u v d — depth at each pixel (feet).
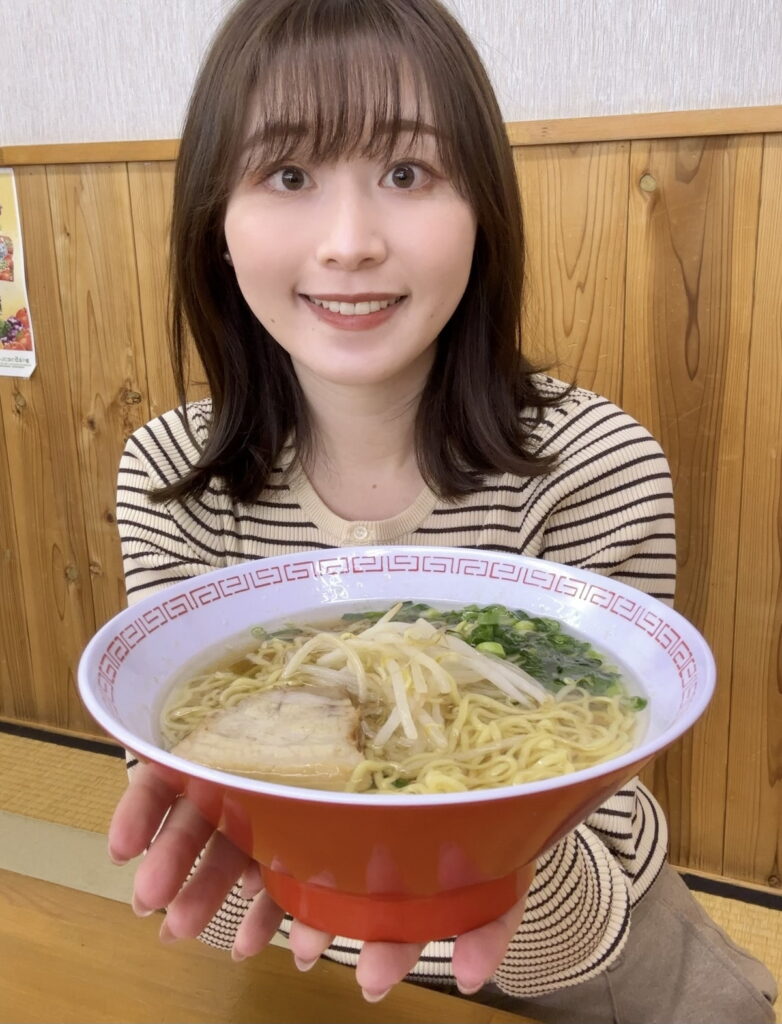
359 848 1.63
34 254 6.82
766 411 5.33
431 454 3.68
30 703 8.28
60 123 6.66
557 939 2.97
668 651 2.21
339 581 2.72
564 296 5.58
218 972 2.71
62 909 2.94
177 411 4.29
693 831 6.29
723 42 5.00
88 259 6.68
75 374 7.03
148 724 2.05
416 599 2.71
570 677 2.33
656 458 3.86
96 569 7.57
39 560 7.75
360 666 2.29
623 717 2.15
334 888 1.88
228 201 3.12
